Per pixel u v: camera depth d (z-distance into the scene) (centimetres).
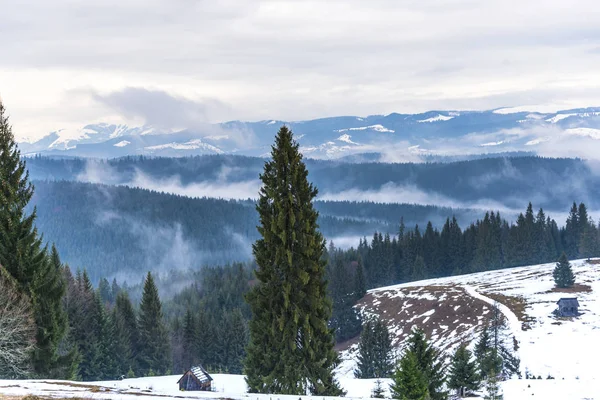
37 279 3381
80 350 6831
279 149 3284
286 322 3195
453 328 9225
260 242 3325
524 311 8894
